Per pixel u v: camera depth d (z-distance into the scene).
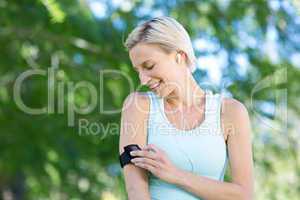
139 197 4.89
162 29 4.91
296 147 14.68
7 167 14.92
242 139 5.12
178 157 4.97
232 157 5.10
